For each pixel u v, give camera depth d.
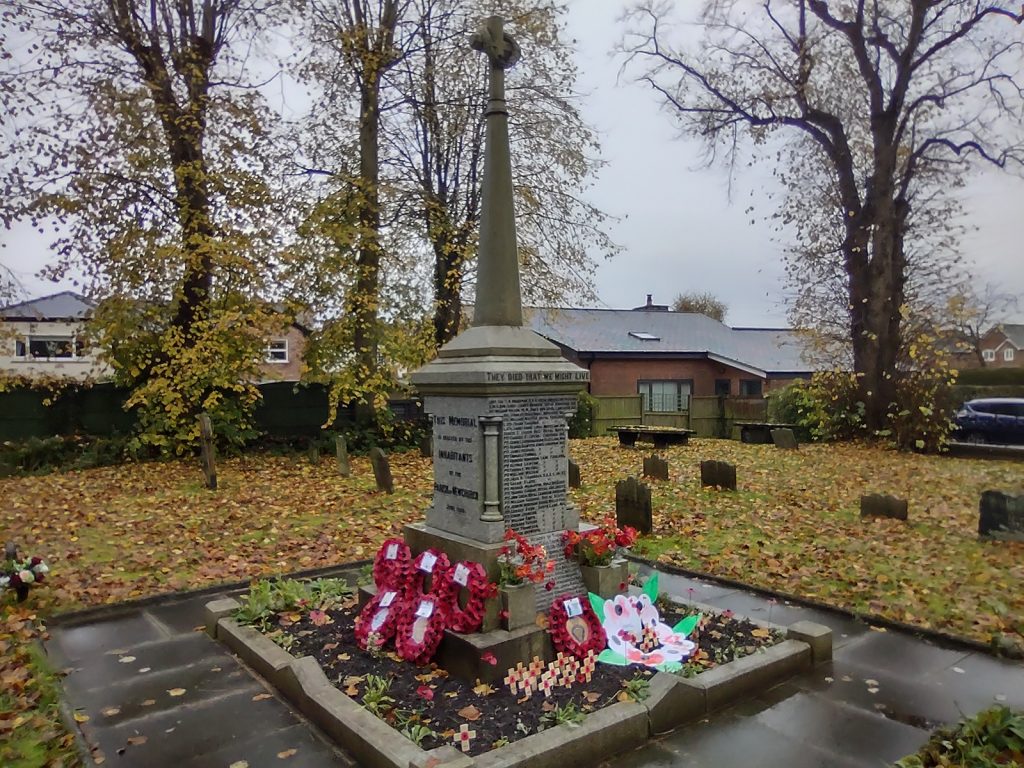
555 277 20.27
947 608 6.66
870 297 20.80
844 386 21.33
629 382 31.62
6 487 13.71
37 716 4.59
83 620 6.61
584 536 5.91
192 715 4.72
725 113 22.56
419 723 4.29
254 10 17.61
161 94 16.61
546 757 3.89
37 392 17.48
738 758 4.15
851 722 4.59
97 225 16.12
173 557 8.66
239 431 17.83
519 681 4.74
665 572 8.18
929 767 3.95
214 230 16.41
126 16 16.50
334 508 11.73
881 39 19.86
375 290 18.14
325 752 4.23
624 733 4.23
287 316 16.77
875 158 20.66
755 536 9.58
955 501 11.92
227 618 6.22
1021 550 8.62
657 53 22.27
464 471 5.70
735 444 22.03
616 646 5.30
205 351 15.60
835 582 7.56
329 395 18.33
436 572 5.46
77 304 30.27
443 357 5.94
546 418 5.83
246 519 10.79
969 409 21.72
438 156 20.45
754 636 5.65
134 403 16.09
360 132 19.39
